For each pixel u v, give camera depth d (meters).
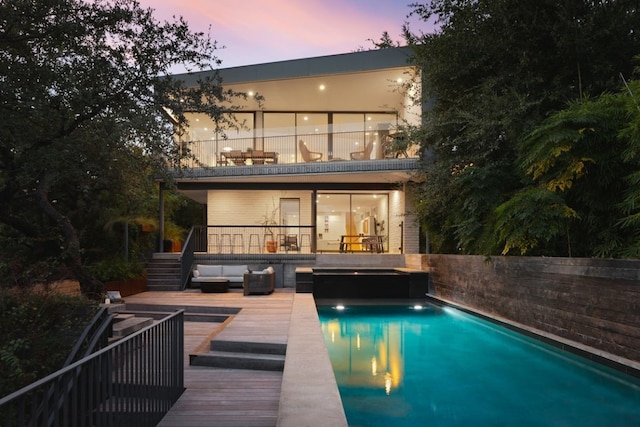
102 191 11.21
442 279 11.83
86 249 11.71
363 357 6.69
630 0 8.36
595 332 5.79
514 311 7.98
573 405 4.66
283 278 14.48
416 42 11.88
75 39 6.82
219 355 5.67
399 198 16.30
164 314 9.24
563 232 7.14
